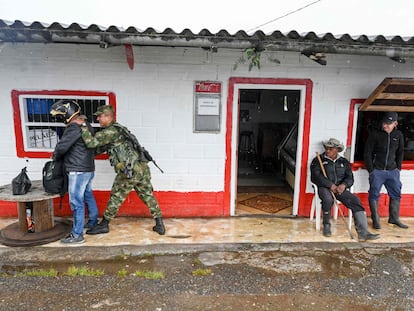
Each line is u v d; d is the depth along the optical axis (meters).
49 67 4.90
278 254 4.31
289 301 3.37
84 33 3.92
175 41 4.04
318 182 4.87
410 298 3.43
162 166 5.22
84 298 3.36
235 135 5.20
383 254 4.33
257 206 5.91
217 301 3.34
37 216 4.56
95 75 4.94
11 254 4.14
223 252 4.32
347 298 3.42
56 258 4.09
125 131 4.43
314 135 5.26
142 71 4.95
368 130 5.43
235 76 5.03
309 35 3.94
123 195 4.59
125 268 3.92
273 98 9.05
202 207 5.37
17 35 3.93
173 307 3.24
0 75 4.90
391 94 4.79
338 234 4.86
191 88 5.03
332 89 5.13
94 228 4.69
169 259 4.14
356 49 4.18
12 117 5.01
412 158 5.66
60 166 4.27
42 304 3.25
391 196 5.11
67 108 4.15
